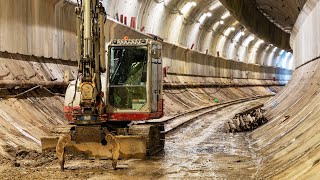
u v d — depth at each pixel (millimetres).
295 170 8336
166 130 20000
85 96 10797
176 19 36250
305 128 12000
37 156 11914
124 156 12477
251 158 13141
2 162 10961
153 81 13031
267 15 41188
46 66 18328
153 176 10305
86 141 10789
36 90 16797
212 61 49438
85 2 10812
